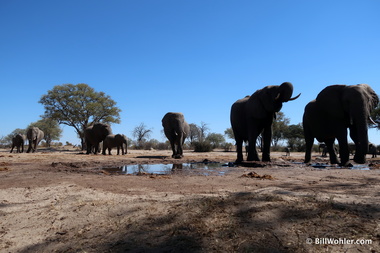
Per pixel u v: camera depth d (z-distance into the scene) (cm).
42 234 388
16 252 344
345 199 457
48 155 2312
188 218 393
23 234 390
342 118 1251
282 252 297
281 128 5900
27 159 1819
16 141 3512
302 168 1153
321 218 365
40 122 6631
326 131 1339
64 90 5050
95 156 2267
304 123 1491
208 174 982
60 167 1292
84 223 413
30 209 489
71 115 4931
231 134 6625
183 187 659
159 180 796
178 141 2130
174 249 320
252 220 374
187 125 2427
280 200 447
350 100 1190
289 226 350
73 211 460
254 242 319
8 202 547
